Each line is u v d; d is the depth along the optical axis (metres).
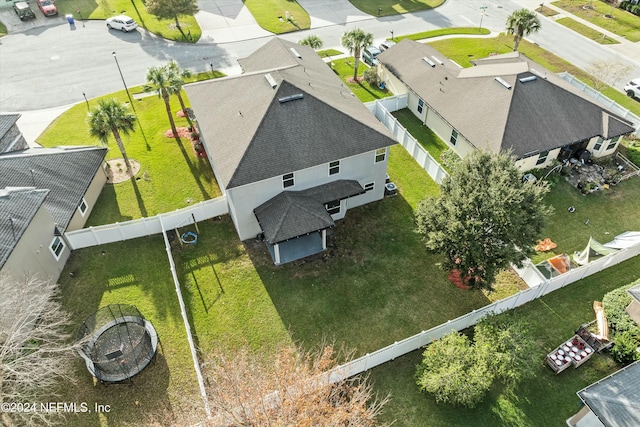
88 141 34.56
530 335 20.56
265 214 25.19
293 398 16.02
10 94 39.53
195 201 29.83
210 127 27.38
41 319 21.92
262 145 24.75
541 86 32.19
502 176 20.86
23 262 21.53
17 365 17.41
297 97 26.28
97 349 21.00
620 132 31.73
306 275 25.22
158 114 37.75
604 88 41.53
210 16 53.50
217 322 22.88
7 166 25.94
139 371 20.39
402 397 20.00
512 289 24.66
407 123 37.12
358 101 30.47
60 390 19.91
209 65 44.50
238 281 24.84
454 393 19.08
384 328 22.81
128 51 46.25
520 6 57.94
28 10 50.25
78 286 24.34
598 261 24.59
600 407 17.27
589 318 23.25
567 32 51.47
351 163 26.69
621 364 21.34
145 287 24.41
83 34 48.72
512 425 19.19
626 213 29.25
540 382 20.69
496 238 21.20
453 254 22.08
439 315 23.47
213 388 18.33
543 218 21.19
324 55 46.72
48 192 23.44
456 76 35.53
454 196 21.61
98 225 28.08
